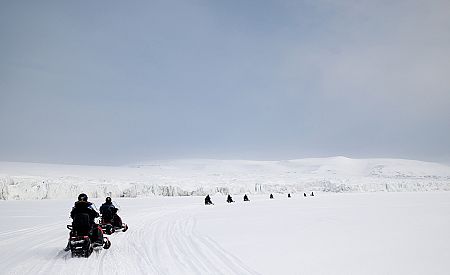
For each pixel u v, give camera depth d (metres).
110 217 13.62
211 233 13.59
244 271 7.55
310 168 198.38
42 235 13.61
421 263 8.09
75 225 9.45
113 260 8.88
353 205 30.64
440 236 12.05
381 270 7.50
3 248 10.72
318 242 11.00
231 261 8.51
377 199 43.53
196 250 10.05
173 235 13.27
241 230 14.27
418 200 39.41
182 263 8.42
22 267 8.19
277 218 19.25
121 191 70.12
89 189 65.38
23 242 11.88
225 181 101.94
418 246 10.20
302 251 9.59
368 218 18.39
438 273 7.24
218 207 32.06
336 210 24.66
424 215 19.94
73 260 8.91
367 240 11.30
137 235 13.41
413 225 15.20
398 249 9.75
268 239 11.76
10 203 40.94
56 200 50.69
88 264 8.45
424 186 120.38
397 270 7.49
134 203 42.78
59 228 15.92
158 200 53.06
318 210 24.97
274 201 43.53
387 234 12.59
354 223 16.14
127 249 10.41
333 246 10.28
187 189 81.06
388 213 21.44
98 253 9.80
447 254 9.05
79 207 9.72
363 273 7.28
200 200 52.72
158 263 8.48
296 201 42.06
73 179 76.56
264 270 7.60
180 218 20.59
